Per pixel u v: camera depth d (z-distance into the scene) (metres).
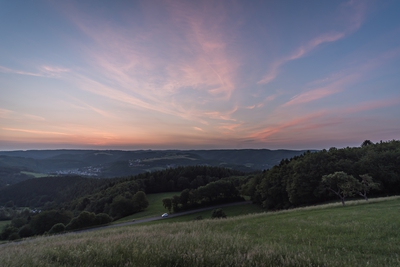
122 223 66.81
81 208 106.12
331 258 5.10
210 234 8.28
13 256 5.65
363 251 6.10
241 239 7.26
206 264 4.54
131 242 6.46
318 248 6.27
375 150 60.44
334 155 56.91
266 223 12.82
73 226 64.31
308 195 52.34
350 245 6.68
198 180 122.38
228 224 13.24
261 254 4.99
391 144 61.81
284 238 8.05
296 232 9.26
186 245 5.82
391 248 6.18
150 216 78.19
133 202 88.62
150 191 123.19
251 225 12.30
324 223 11.40
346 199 44.94
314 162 55.03
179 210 82.38
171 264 4.63
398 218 11.46
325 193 49.00
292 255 5.04
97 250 5.56
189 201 85.94
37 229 68.38
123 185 112.00
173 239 6.77
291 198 54.00
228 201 90.00
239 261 4.55
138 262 4.66
